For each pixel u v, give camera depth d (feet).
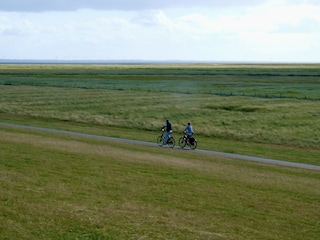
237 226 54.60
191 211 59.72
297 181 85.15
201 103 284.20
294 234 53.01
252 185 77.66
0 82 433.89
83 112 243.19
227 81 470.39
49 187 66.95
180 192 69.26
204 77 540.52
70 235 47.96
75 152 99.66
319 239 51.78
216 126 204.74
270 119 223.10
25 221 51.26
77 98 306.76
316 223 57.72
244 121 218.59
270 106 268.21
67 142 119.55
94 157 94.73
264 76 557.74
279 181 83.51
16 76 532.73
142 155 105.40
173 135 182.29
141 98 310.65
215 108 263.29
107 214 55.83
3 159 85.71
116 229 50.62
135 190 68.69
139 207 59.88
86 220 52.90
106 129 190.19
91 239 47.29
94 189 67.62
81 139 135.64
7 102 280.72
